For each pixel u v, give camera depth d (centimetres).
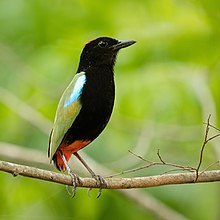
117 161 1486
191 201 1466
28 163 1583
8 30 1584
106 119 1121
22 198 1503
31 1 1580
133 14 1522
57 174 1004
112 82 1132
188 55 1458
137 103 1470
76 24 1541
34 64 1571
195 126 1511
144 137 1485
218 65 1480
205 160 1547
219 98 1491
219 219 1431
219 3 1455
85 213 1480
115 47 1153
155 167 1520
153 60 1461
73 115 1102
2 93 1552
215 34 1452
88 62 1153
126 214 1501
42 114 1543
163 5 1511
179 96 1480
